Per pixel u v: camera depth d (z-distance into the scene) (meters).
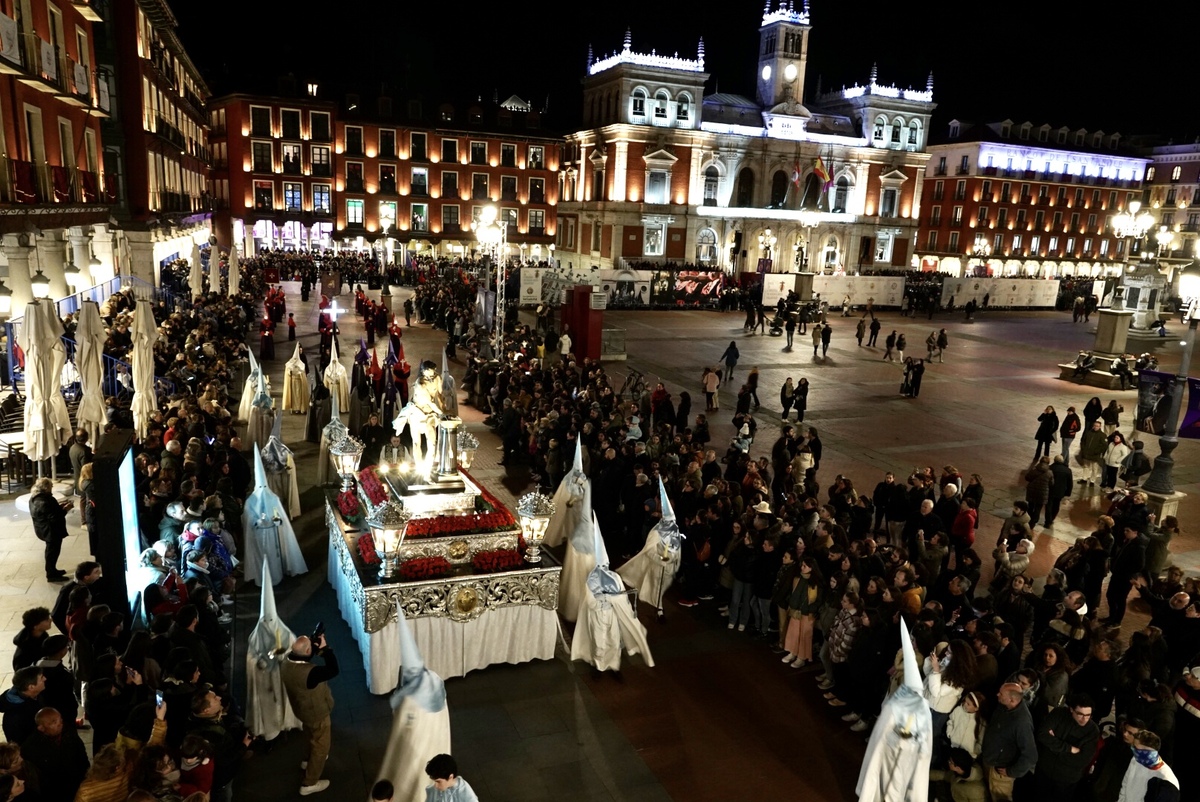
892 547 10.38
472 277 46.53
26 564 10.72
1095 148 78.12
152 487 10.52
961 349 36.47
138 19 30.30
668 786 7.70
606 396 18.08
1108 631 8.45
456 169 67.00
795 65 65.19
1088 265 80.38
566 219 69.19
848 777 7.95
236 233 62.62
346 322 35.91
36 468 13.90
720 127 62.62
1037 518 15.16
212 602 8.83
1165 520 12.74
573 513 12.29
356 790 7.48
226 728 6.52
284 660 7.27
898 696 7.01
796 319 39.44
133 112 29.52
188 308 28.00
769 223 65.44
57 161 21.27
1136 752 6.43
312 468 16.22
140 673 6.82
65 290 21.05
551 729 8.46
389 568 8.93
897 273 69.56
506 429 17.52
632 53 60.16
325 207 63.66
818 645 9.89
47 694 6.38
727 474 14.26
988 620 8.39
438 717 6.96
